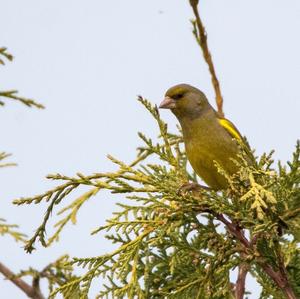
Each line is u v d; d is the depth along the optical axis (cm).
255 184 889
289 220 927
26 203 995
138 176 1009
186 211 984
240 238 999
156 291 1049
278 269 985
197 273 1012
